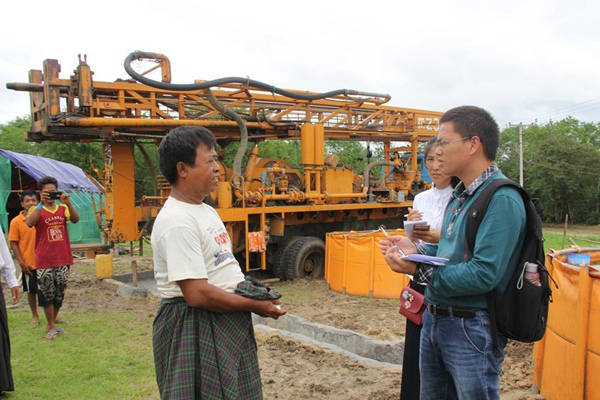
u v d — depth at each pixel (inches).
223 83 374.6
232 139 440.1
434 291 92.0
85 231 661.9
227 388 85.1
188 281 84.1
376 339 212.5
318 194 430.0
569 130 1756.9
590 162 1446.9
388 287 325.1
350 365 185.3
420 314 125.3
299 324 242.2
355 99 483.8
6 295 346.3
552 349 144.4
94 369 197.0
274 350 207.5
